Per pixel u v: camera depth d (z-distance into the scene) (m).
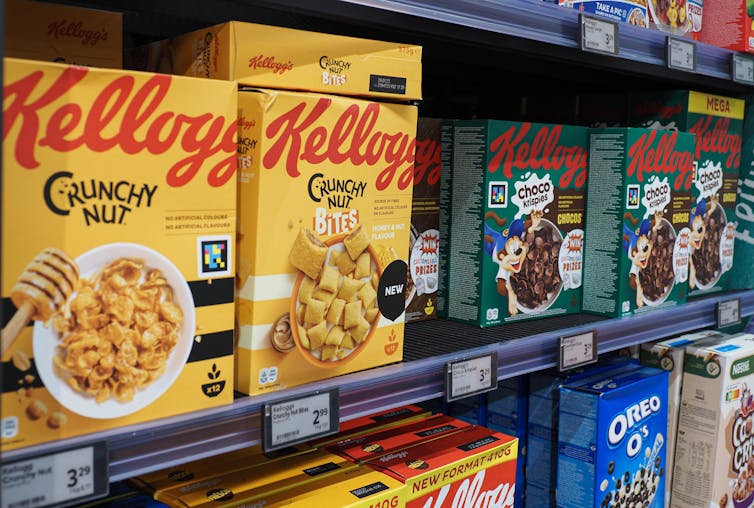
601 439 1.54
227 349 0.92
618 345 1.59
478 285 1.46
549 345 1.41
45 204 0.75
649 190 1.65
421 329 1.45
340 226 1.04
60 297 0.77
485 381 1.27
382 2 1.03
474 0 1.15
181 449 0.87
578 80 2.02
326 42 1.01
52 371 0.77
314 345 1.03
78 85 0.76
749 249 2.07
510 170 1.46
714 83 1.88
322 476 1.17
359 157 1.05
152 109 0.82
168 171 0.84
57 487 0.76
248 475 1.16
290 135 0.95
